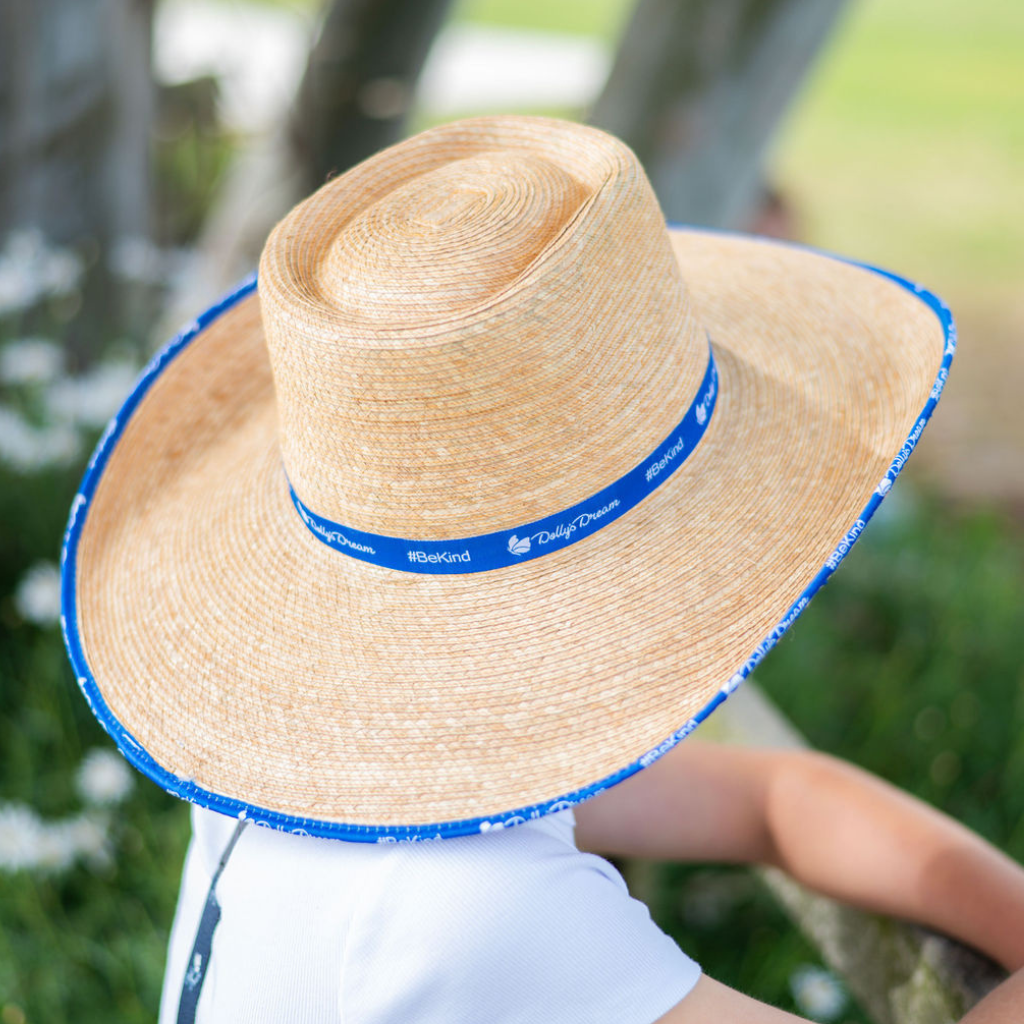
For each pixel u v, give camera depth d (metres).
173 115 3.87
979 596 3.29
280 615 1.20
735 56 2.79
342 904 1.01
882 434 1.19
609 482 1.14
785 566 1.09
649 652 1.08
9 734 2.48
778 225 5.97
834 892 1.38
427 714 1.08
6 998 1.99
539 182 1.22
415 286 1.12
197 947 1.15
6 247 3.19
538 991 0.98
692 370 1.21
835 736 2.85
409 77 3.70
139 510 1.46
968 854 1.30
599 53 11.44
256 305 1.63
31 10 2.97
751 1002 1.01
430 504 1.13
